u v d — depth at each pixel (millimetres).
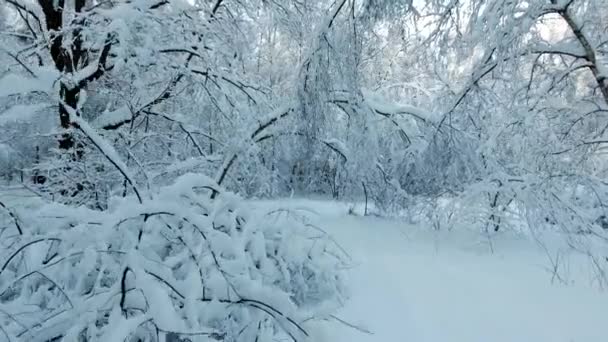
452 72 8008
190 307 2580
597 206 6297
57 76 3959
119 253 3016
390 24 6609
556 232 6398
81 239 2846
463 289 4348
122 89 6113
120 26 5070
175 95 6391
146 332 2564
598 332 3465
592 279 4676
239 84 6461
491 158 6648
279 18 7312
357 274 4773
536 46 6477
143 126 6680
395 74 9641
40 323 2492
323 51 6328
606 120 7191
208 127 6848
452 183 7414
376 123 7461
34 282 3008
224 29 6543
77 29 5895
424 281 4570
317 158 7961
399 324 3574
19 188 4969
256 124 6488
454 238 6426
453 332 3451
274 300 2777
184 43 5875
